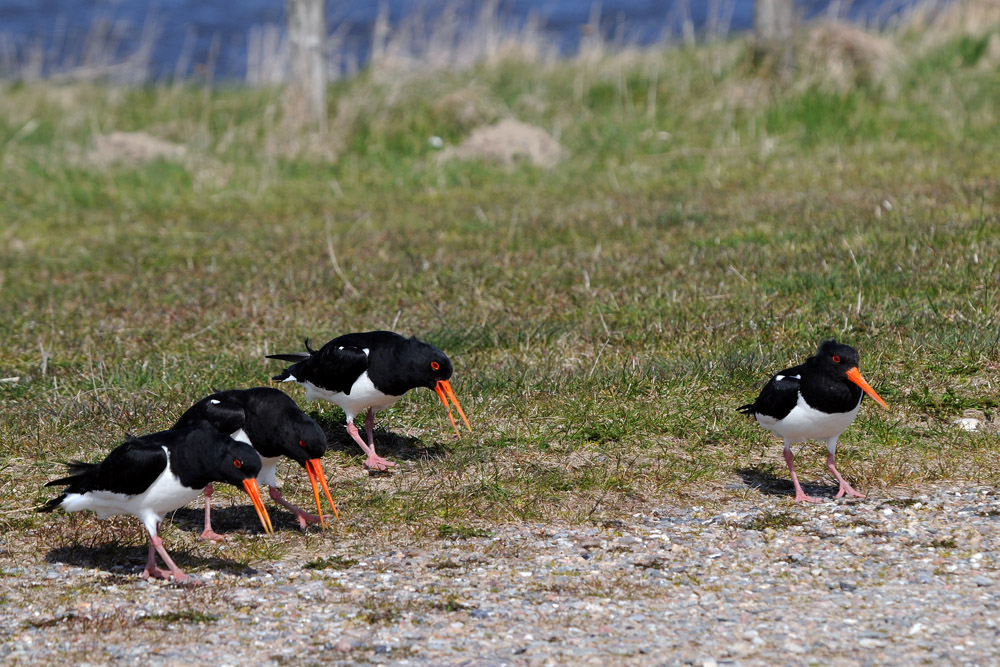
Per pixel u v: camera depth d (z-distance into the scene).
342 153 25.55
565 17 45.62
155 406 11.63
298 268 17.48
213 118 28.05
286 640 7.09
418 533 9.00
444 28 30.27
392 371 9.92
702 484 10.09
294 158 25.17
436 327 14.12
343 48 39.75
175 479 7.91
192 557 8.59
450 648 6.94
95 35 37.66
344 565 8.38
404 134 26.05
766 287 14.94
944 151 22.61
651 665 6.66
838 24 26.80
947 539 8.62
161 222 21.53
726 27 33.56
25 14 47.03
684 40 31.23
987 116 24.33
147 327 14.74
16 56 39.06
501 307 14.99
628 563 8.34
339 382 10.11
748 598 7.66
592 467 10.31
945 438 10.85
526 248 18.08
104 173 24.67
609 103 27.02
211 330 14.49
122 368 12.83
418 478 10.26
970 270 14.77
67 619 7.42
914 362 12.35
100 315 15.45
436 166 24.47
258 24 46.28
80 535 8.98
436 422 11.49
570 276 16.14
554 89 27.78
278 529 9.24
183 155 25.42
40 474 10.23
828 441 9.68
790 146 23.94
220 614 7.50
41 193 23.44
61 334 14.59
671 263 16.41
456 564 8.36
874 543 8.61
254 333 14.42
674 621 7.30
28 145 26.47
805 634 7.05
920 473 10.07
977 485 9.80
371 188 23.78
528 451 10.85
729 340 13.26
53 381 12.54
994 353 12.37
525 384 12.19
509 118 26.09
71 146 26.16
